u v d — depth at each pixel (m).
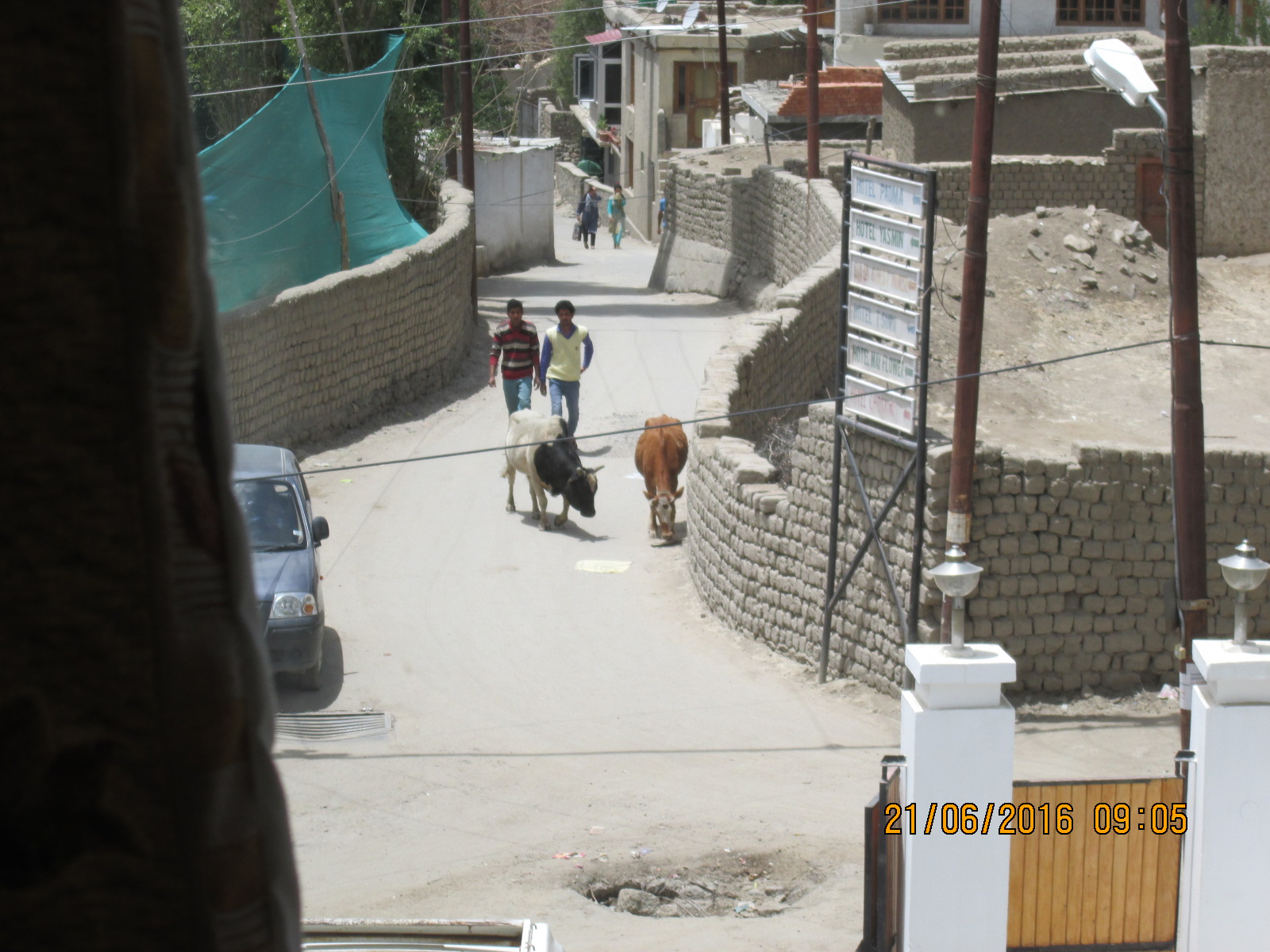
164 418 1.72
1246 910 8.48
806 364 27.25
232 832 1.79
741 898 10.46
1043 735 13.60
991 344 28.47
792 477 15.94
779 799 12.20
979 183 13.42
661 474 19.78
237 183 23.72
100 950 1.75
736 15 62.59
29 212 1.64
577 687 15.00
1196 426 12.27
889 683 14.70
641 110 65.25
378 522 20.52
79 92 1.65
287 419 23.20
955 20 46.25
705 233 43.94
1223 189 37.06
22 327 1.65
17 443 1.66
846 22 46.91
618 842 11.25
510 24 84.25
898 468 14.39
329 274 27.00
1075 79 37.34
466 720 14.02
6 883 1.71
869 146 34.50
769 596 16.31
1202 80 36.69
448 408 27.58
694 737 13.71
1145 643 14.38
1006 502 14.01
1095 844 8.57
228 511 1.81
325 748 13.26
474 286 34.47
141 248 1.67
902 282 14.00
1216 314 32.53
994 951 8.32
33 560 1.68
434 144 38.16
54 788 1.70
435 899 10.05
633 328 35.50
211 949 1.77
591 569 18.89
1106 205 36.16
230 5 30.53
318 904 9.96
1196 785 8.49
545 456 19.94
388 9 34.62
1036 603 14.21
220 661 1.76
